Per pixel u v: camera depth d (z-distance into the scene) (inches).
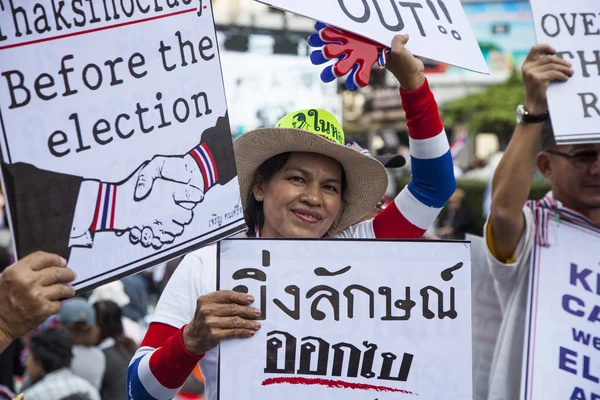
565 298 127.8
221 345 105.7
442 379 107.0
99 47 95.1
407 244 108.8
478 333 135.9
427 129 120.7
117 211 95.3
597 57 126.9
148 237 96.9
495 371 131.8
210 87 102.0
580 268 128.9
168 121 99.0
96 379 231.9
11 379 259.0
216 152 101.9
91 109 94.2
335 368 106.7
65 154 92.4
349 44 108.8
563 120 124.8
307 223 119.3
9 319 85.6
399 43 111.8
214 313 104.2
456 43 119.7
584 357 126.2
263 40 591.5
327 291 107.7
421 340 107.5
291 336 106.6
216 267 108.1
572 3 128.7
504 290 133.8
